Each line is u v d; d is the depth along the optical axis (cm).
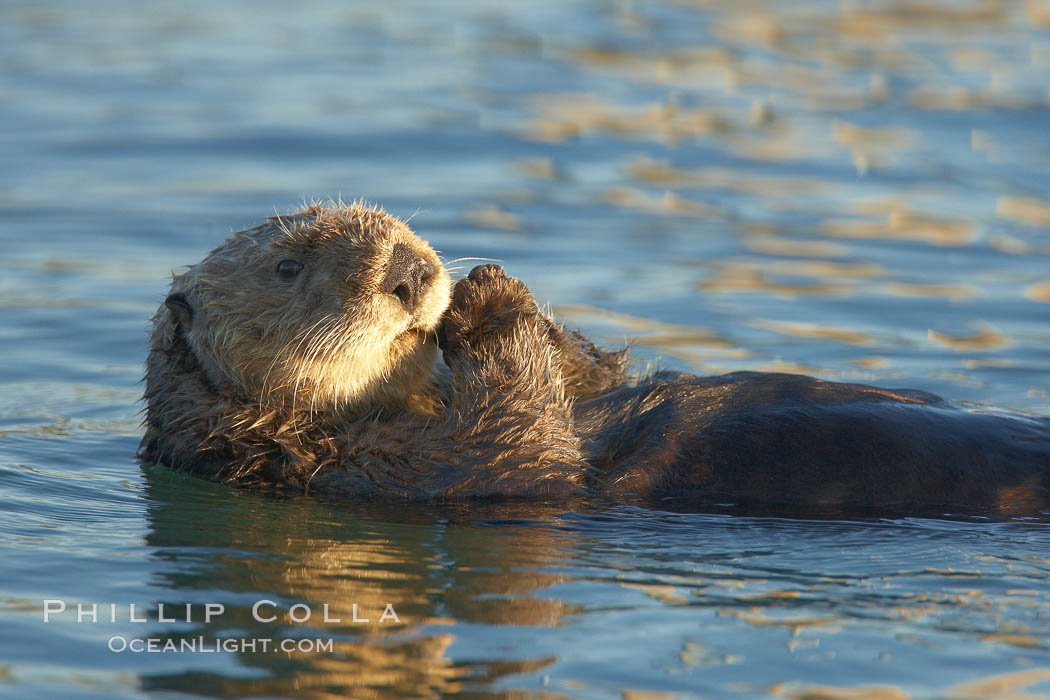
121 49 5844
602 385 2164
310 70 5491
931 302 3105
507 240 3550
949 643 1326
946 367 2638
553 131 4656
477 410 1845
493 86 5216
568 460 1847
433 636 1357
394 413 1989
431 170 4209
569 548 1650
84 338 2831
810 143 4559
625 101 5047
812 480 1778
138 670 1270
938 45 5906
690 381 2022
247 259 1945
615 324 2909
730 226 3744
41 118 4731
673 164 4341
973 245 3581
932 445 1770
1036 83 5256
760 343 2800
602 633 1359
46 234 3553
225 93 5109
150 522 1781
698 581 1520
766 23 6341
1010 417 1838
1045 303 3092
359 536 1708
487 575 1548
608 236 3628
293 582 1529
